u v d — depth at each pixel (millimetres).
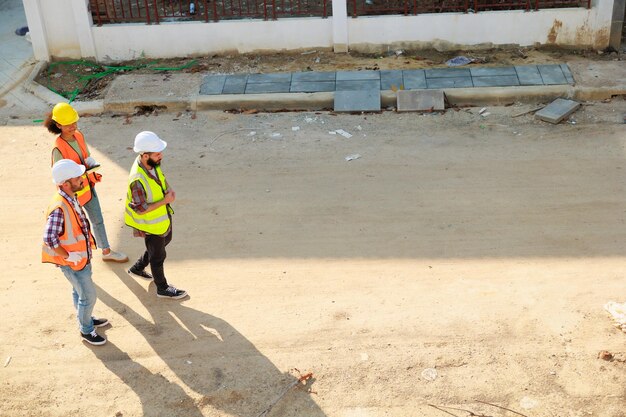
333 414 6086
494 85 11133
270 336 6910
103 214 8859
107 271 7898
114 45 12438
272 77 11758
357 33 12156
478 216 8445
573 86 10953
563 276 7445
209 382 6453
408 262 7773
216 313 7230
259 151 10117
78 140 7246
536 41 12023
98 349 6867
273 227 8469
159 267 7211
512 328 6844
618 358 6461
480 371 6414
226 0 13906
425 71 11641
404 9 12109
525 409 6039
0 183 9672
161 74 12070
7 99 11875
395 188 9078
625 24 12695
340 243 8133
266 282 7602
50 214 6109
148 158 6641
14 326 7188
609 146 9742
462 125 10547
